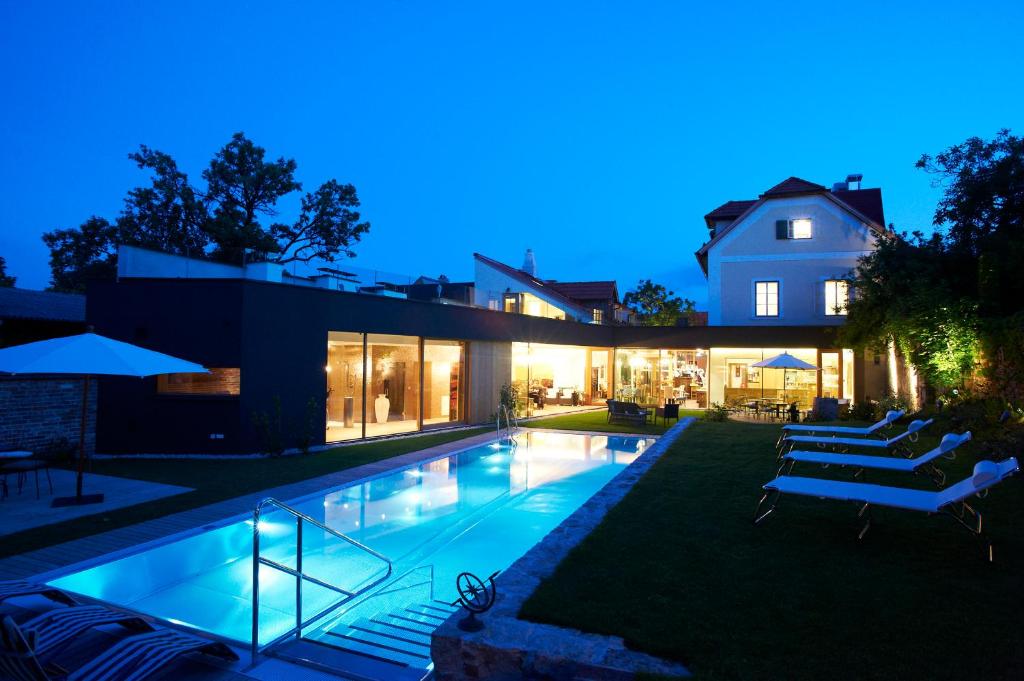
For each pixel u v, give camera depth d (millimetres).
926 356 14297
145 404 12625
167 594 5594
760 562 4980
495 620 3805
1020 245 12930
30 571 5602
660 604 4066
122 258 13227
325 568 6523
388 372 16344
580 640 3533
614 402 18312
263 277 15016
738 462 9852
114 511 7867
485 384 18469
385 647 4473
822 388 21422
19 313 16672
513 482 10938
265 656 4070
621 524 6172
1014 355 10906
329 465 11461
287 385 13227
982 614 3926
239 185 28969
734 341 22328
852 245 22266
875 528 6008
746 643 3486
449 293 18750
